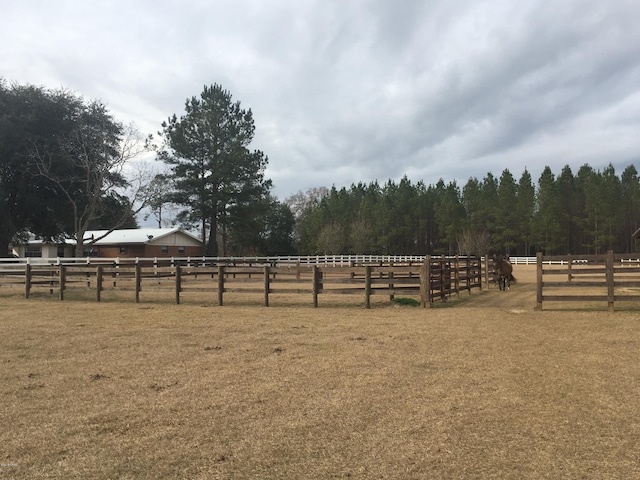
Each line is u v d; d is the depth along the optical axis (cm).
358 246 5781
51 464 362
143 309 1322
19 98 3797
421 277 1334
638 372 618
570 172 7250
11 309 1329
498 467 355
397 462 365
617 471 347
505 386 560
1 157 3725
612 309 1201
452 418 457
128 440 407
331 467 357
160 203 4069
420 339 859
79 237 3669
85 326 1018
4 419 458
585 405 491
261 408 488
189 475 345
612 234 6494
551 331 930
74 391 548
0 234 3822
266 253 6481
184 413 473
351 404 499
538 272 1262
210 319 1120
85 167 3747
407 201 7444
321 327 999
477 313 1210
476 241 5825
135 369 648
